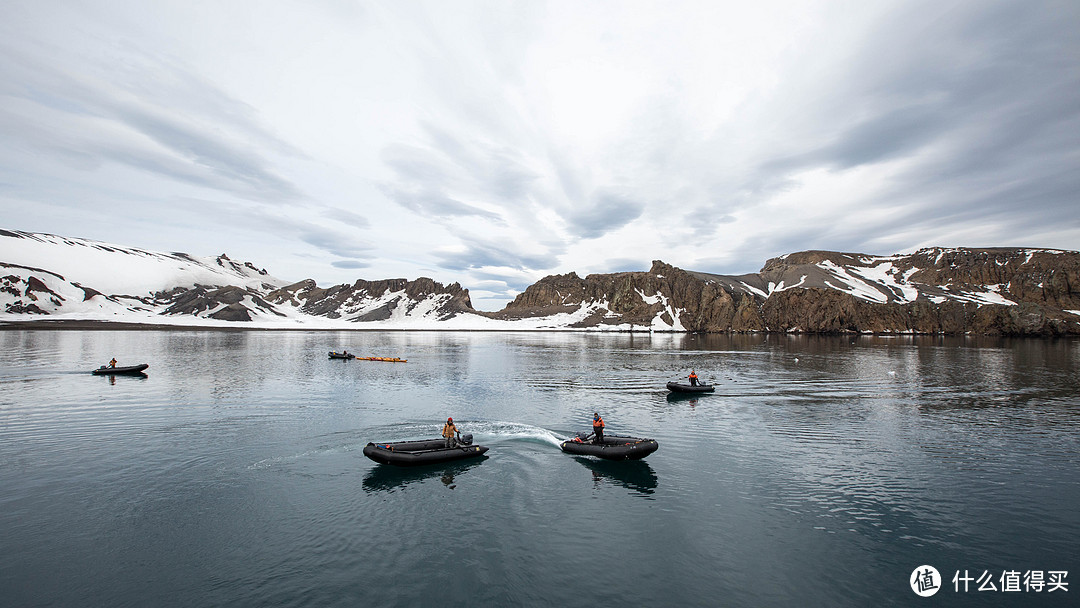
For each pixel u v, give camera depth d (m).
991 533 17.88
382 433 31.75
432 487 22.16
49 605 13.44
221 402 42.44
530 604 13.52
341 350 109.00
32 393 46.25
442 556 16.11
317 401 43.38
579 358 90.44
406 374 64.31
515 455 26.97
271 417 36.47
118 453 27.19
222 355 89.69
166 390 48.56
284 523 18.52
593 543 17.02
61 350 94.00
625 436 29.22
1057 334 156.88
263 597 13.83
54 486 22.17
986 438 30.88
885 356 88.75
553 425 34.16
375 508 19.86
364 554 16.25
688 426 34.19
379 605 13.42
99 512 19.42
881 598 13.88
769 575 15.04
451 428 27.53
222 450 27.83
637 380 58.88
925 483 22.86
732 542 17.11
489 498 20.92
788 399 44.88
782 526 18.33
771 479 23.39
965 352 96.75
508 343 145.38
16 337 138.38
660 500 20.75
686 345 128.62
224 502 20.44
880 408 40.53
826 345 121.75
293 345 124.19
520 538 17.34
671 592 14.14
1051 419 36.28
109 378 56.44
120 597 13.83
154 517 18.97
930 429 33.28
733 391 49.56
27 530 17.83
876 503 20.55
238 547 16.70
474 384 55.22
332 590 14.20
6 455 26.75
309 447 28.50
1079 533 17.91
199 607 13.36
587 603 13.59
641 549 16.61
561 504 20.33
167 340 135.00
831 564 15.69
